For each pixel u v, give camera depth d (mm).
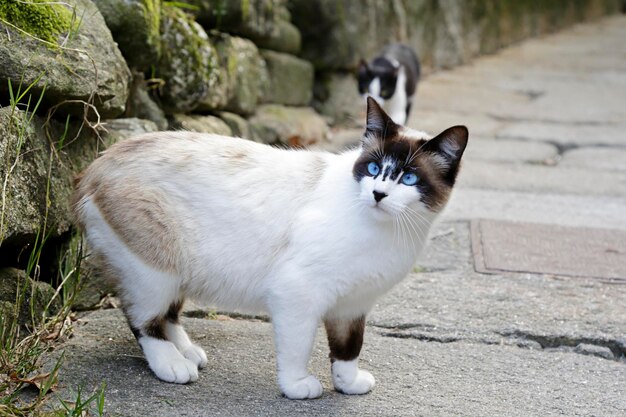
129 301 1521
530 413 1489
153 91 2039
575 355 1663
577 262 2004
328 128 3174
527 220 2250
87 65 1668
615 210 2355
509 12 5676
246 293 1507
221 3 2346
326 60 3223
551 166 2840
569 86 4324
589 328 1738
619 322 1761
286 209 1486
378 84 3191
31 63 1594
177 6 2188
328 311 1504
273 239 1481
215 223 1492
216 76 2150
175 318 1591
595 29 6836
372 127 1505
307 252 1457
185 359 1531
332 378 1538
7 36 1591
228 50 2334
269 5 2605
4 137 1520
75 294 1604
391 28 3908
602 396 1541
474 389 1545
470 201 2381
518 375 1590
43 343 1566
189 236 1495
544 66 4961
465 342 1693
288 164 1518
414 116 3492
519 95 4078
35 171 1587
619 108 3820
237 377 1545
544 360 1642
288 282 1458
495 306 1807
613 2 7914
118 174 1502
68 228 1665
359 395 1517
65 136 1668
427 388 1543
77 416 1374
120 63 1776
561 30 6699
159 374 1511
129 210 1483
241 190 1493
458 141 1479
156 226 1484
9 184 1517
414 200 1465
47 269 1688
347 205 1466
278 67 2828
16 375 1436
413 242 1487
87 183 1521
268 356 1613
